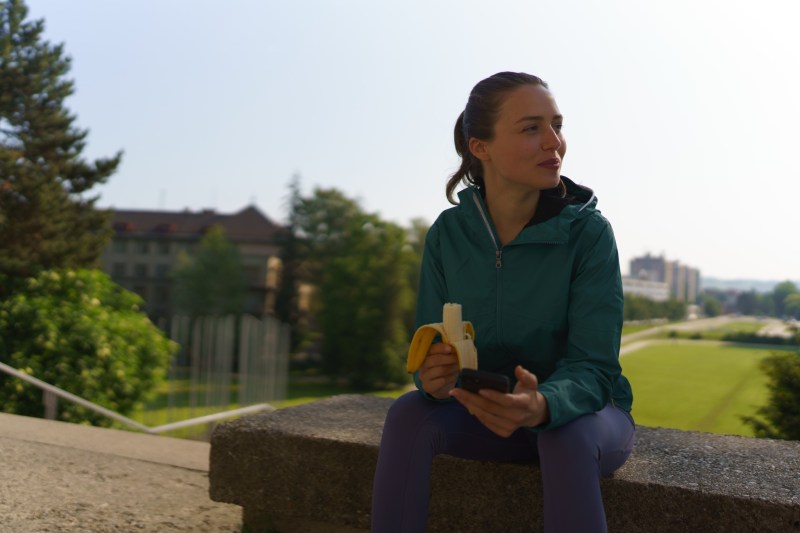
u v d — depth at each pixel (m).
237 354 41.00
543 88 1.71
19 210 16.88
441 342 1.67
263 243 70.50
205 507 2.76
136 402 9.57
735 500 1.74
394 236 54.19
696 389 48.34
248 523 2.46
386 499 1.61
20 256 16.42
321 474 2.26
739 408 39.53
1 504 2.63
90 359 8.87
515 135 1.68
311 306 62.88
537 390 1.43
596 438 1.51
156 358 9.93
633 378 53.94
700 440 2.34
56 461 3.25
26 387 8.23
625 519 1.85
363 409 2.73
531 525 1.98
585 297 1.64
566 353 1.75
